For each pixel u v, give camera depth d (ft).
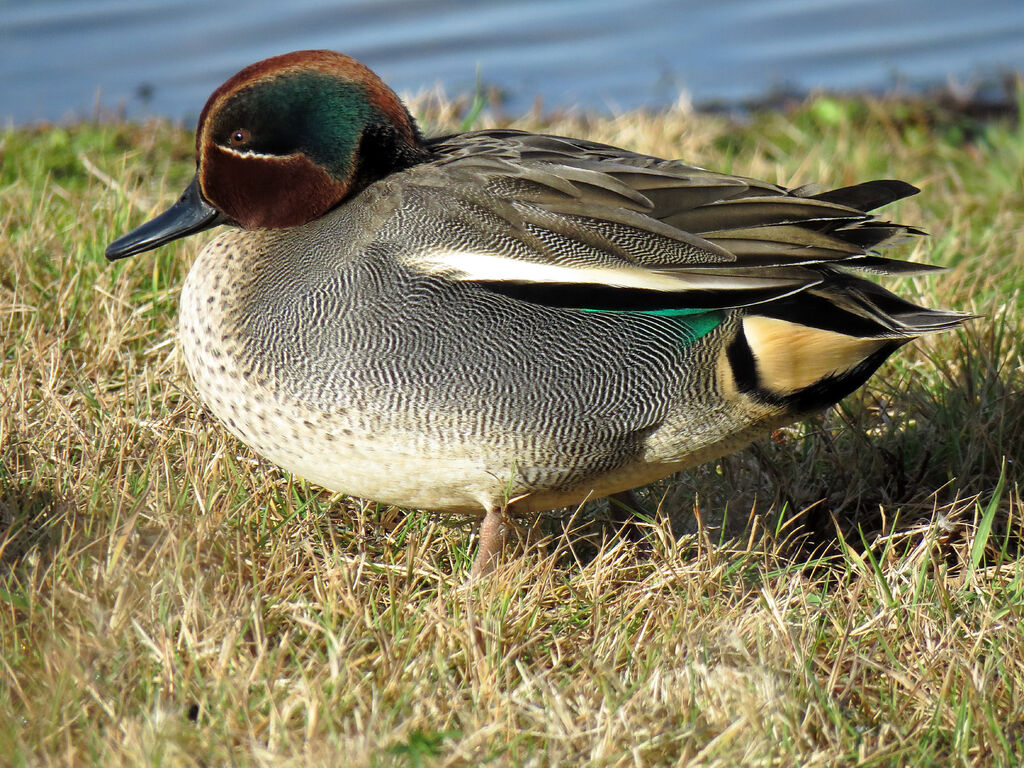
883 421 26.94
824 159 41.11
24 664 17.85
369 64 58.13
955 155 42.68
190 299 21.49
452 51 59.31
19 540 20.88
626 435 20.89
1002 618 20.62
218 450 23.80
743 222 20.99
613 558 22.26
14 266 29.27
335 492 23.45
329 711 16.93
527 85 55.57
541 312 20.36
